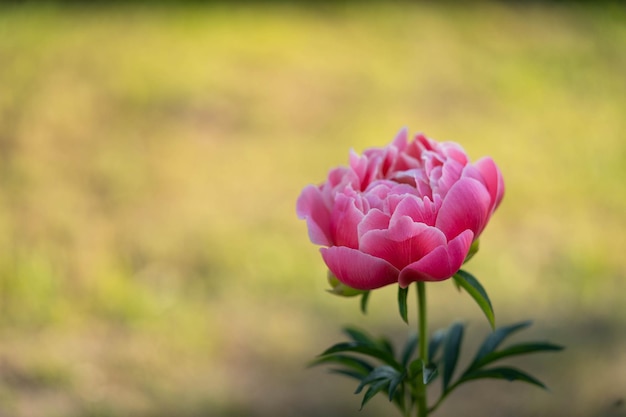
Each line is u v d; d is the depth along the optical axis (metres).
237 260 5.59
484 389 4.58
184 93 7.66
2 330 4.93
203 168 6.63
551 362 4.72
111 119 7.20
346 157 6.85
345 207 1.71
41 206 5.96
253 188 6.39
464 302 5.25
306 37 9.09
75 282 5.31
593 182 6.68
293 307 5.23
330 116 7.55
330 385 4.66
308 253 5.67
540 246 5.88
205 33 8.95
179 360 4.82
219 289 5.37
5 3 9.17
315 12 9.84
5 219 5.79
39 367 4.63
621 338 4.93
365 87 8.09
